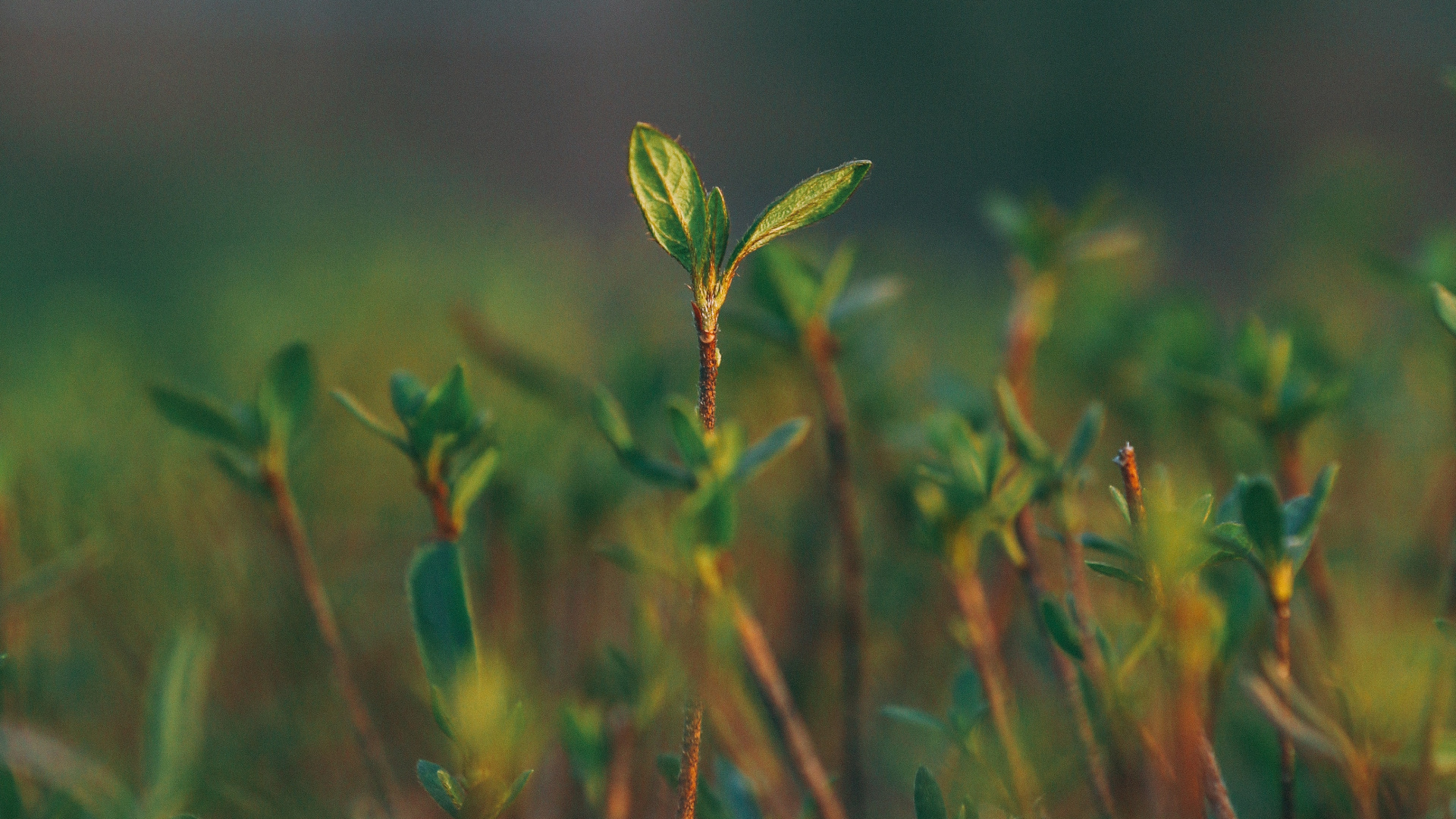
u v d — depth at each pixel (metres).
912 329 1.14
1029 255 0.68
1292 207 1.03
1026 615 0.62
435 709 0.51
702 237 0.50
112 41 4.81
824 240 1.38
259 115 4.55
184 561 0.67
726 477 0.54
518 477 0.63
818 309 0.59
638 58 5.55
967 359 1.06
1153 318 0.73
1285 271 1.05
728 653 0.54
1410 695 0.52
